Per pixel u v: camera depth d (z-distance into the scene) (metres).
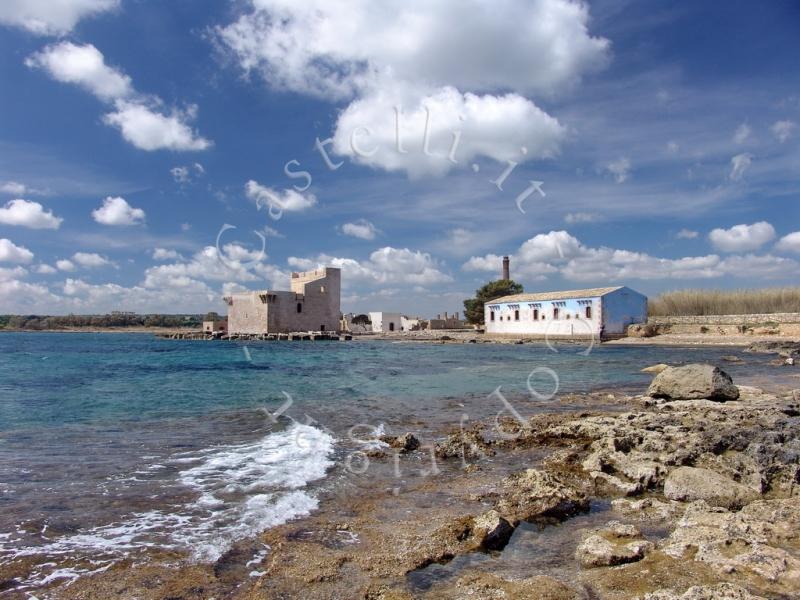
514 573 5.07
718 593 4.23
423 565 5.23
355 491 7.66
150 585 4.78
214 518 6.50
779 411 11.68
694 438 9.34
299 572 4.98
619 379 23.45
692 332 53.59
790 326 46.75
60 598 4.52
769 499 7.08
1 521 6.32
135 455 9.70
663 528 6.17
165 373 28.39
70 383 23.33
